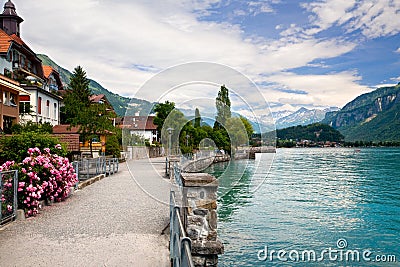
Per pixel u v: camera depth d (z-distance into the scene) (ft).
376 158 211.82
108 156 89.66
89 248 18.29
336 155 252.42
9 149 33.09
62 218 25.27
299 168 137.59
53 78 142.20
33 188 26.16
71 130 106.83
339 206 55.98
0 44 91.25
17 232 21.42
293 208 51.21
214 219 18.34
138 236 20.62
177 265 12.16
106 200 32.89
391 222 44.62
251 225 39.17
